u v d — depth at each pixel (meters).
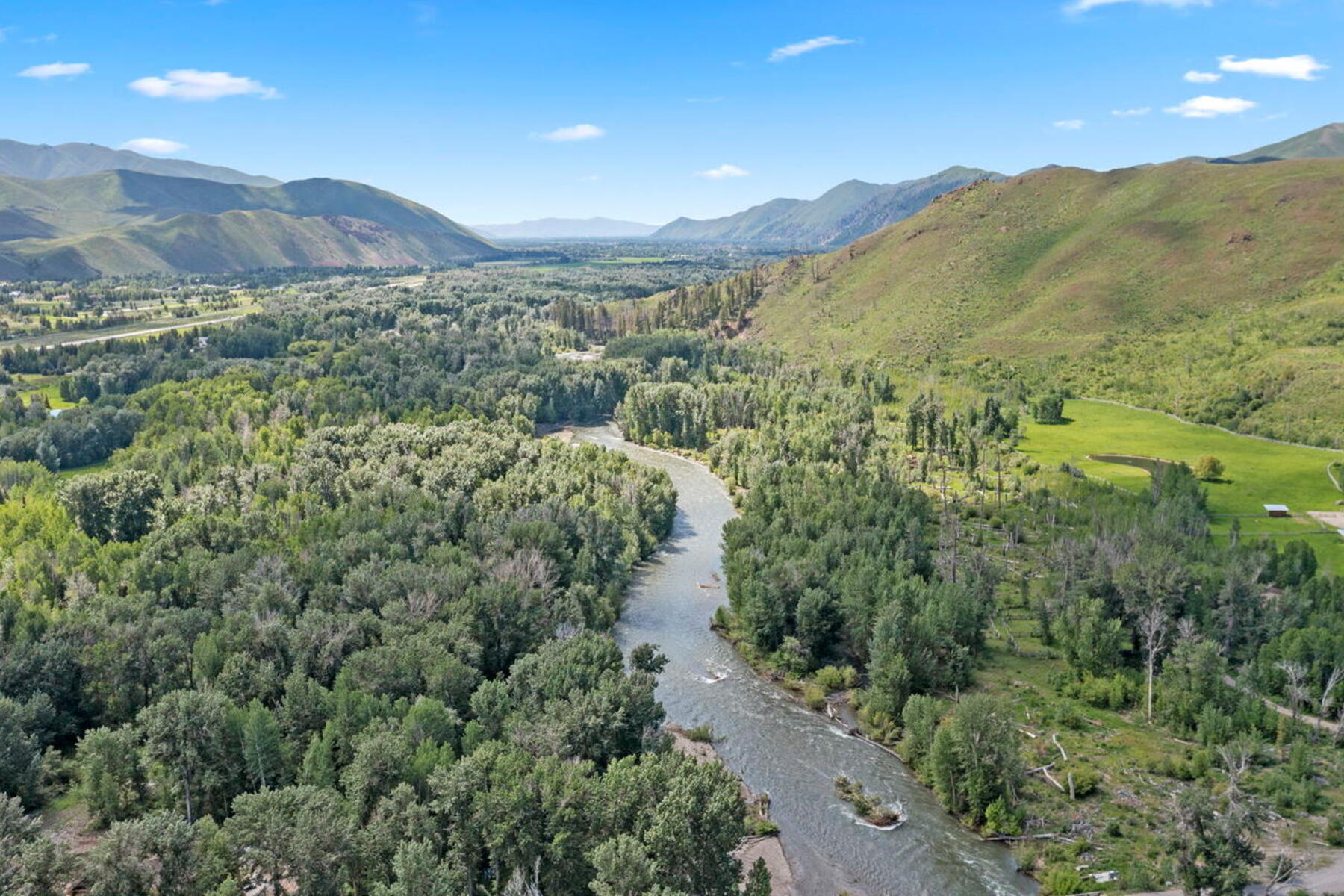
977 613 126.38
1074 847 85.31
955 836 90.19
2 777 84.12
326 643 104.00
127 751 83.06
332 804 71.56
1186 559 142.12
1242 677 109.25
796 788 98.50
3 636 107.12
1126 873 80.69
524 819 73.06
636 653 114.75
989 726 93.31
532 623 116.62
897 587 125.06
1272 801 89.75
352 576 120.69
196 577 125.19
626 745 91.62
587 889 72.75
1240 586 121.56
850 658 129.12
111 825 75.88
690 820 71.06
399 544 137.50
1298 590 132.38
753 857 86.12
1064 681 117.00
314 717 90.69
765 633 128.88
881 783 99.75
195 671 99.12
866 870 84.62
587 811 74.31
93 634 105.38
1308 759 94.12
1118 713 110.38
